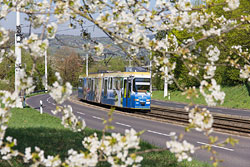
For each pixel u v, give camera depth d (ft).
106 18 13.67
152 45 13.74
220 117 69.92
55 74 11.27
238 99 109.50
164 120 62.34
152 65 15.25
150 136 43.37
